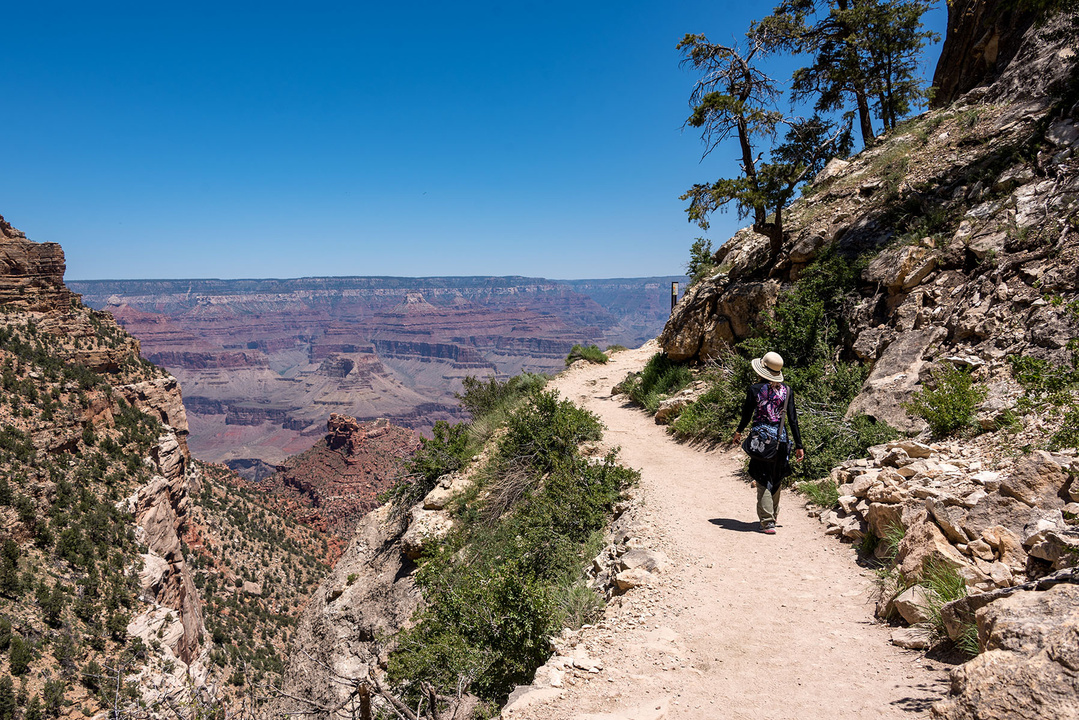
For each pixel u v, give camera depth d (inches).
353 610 521.3
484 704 187.2
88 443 1756.9
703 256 919.7
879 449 305.0
